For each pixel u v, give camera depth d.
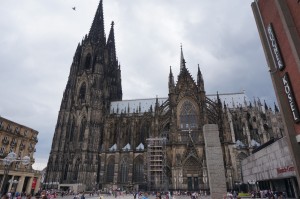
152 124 95.75
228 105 118.31
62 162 100.69
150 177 85.56
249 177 81.56
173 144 88.31
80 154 101.56
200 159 84.56
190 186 82.38
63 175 99.31
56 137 105.00
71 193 85.69
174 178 82.69
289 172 52.41
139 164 97.25
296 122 23.91
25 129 87.56
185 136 91.81
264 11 28.94
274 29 26.70
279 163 57.78
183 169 84.88
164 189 80.81
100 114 112.75
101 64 125.31
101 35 138.88
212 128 44.19
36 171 89.00
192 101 98.12
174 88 100.50
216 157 42.16
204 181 80.19
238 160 94.25
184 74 103.25
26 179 84.94
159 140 90.25
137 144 104.94
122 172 96.69
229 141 86.06
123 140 106.31
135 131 106.38
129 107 121.88
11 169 75.25
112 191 85.75
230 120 103.19
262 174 69.25
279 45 25.89
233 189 77.94
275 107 108.06
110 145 107.44
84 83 120.94
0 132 75.25
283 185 60.44
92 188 94.94
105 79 130.50
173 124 92.12
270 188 67.50
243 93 123.19
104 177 97.19
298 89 22.94
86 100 113.25
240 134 104.44
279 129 100.88
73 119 111.50
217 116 94.44
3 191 70.50
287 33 22.78
